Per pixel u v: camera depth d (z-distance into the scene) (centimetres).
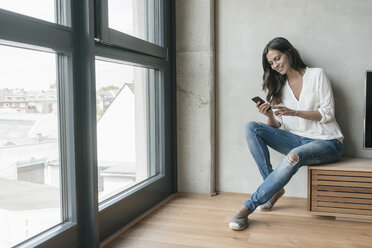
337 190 205
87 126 159
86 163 161
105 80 185
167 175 259
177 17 260
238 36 257
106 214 180
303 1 242
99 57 171
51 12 145
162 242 176
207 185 264
